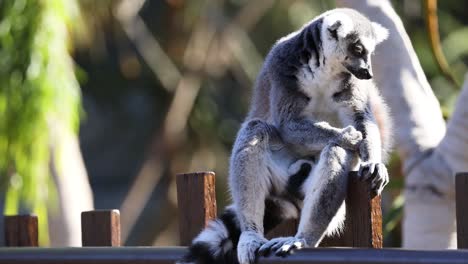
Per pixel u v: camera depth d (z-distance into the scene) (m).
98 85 33.16
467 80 13.91
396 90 14.46
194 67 30.00
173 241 30.28
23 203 20.20
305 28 12.49
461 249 8.84
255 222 11.05
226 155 30.33
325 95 12.22
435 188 14.16
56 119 19.30
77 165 20.53
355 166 11.16
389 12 14.70
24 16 19.22
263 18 30.58
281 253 9.66
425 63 28.69
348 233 10.04
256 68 30.09
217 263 10.33
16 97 18.95
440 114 14.85
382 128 12.55
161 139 30.11
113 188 41.31
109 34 30.53
